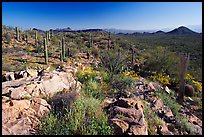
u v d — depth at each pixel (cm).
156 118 559
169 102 785
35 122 445
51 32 4788
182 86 941
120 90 756
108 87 771
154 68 1596
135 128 434
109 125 439
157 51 1692
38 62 2044
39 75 747
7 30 3875
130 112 486
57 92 619
